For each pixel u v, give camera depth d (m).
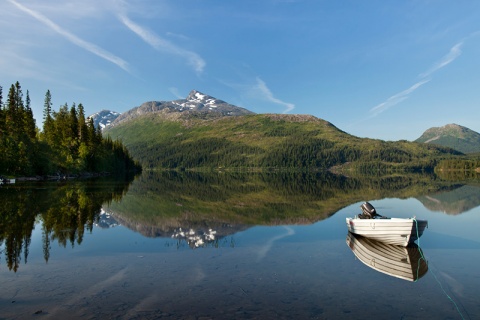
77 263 16.53
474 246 21.23
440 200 48.06
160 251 19.25
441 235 24.55
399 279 14.64
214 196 56.28
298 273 15.32
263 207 41.47
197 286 13.39
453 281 14.46
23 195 45.84
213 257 18.05
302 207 41.56
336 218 32.91
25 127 102.62
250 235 24.38
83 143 118.88
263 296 12.45
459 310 11.50
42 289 12.83
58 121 118.44
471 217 32.97
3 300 11.73
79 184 71.88
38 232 23.78
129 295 12.31
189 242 21.80
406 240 20.84
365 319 10.73
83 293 12.45
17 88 102.50
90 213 33.00
